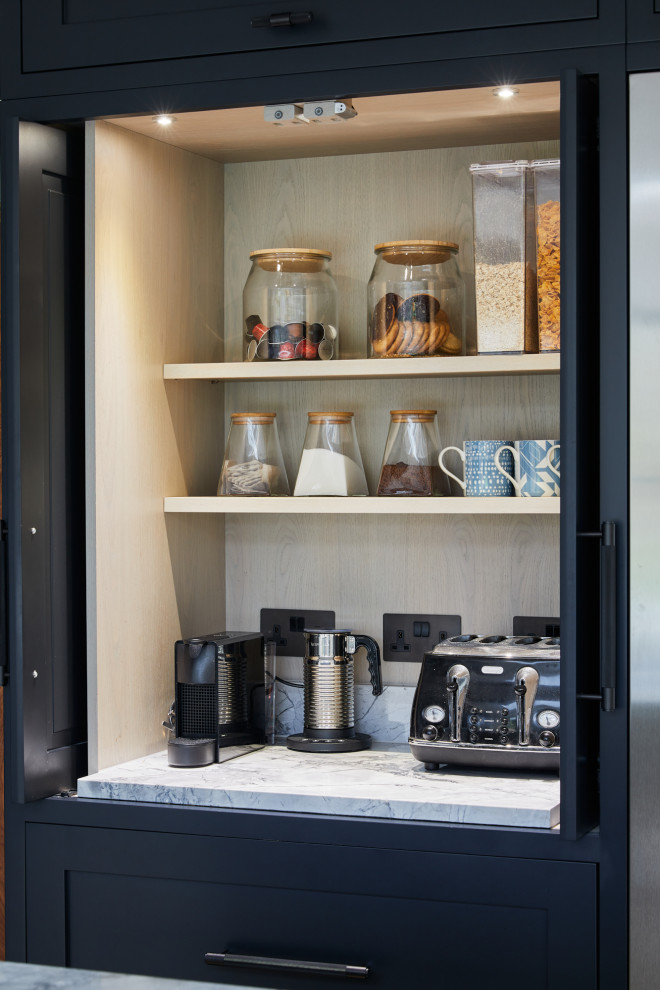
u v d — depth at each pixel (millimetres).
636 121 1617
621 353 1622
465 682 1938
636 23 1621
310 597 2334
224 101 1821
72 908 1890
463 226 2223
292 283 2094
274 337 2090
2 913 2277
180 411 2217
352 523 2301
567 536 1604
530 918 1669
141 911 1853
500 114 1932
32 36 1914
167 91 1848
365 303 2287
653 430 1609
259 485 2139
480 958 1689
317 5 1773
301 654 2336
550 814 1673
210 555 2336
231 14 1814
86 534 1951
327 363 2025
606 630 1605
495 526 2203
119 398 2006
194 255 2266
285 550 2350
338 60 1767
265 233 2359
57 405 1922
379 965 1732
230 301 2389
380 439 2283
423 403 2250
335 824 1750
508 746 1891
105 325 1963
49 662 1899
